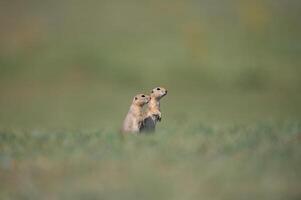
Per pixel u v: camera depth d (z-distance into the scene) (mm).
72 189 37250
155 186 36875
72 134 50438
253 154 41062
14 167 41125
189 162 39844
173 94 160625
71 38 195375
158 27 198125
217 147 42750
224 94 160625
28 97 158625
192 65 176625
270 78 170625
